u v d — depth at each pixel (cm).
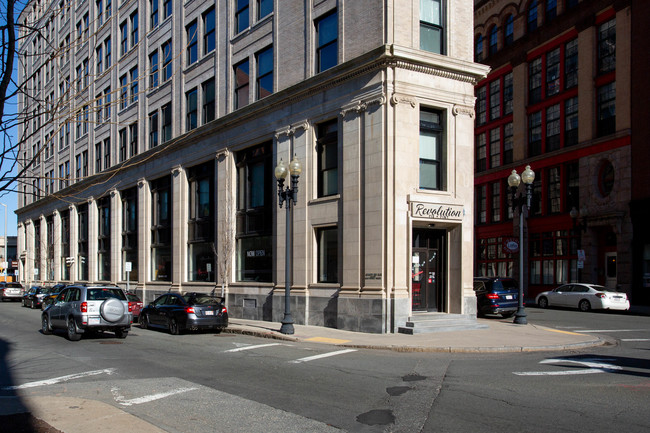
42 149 611
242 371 1181
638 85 3269
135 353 1490
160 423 764
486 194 4709
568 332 1828
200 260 2984
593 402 850
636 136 3275
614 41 3497
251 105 2492
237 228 2675
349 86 2012
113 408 822
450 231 2034
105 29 4006
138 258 3578
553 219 3962
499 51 4544
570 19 3828
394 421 765
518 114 4309
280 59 2408
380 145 1878
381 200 1862
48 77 2245
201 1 3036
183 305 2022
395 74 1886
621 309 2847
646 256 3198
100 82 4078
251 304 2483
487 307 2434
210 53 2920
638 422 738
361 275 1919
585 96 3672
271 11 2539
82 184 4431
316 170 2186
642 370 1130
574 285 3078
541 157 4072
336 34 2148
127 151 3772
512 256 4344
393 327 1812
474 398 890
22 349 1591
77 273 4684
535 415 780
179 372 1177
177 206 3156
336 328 1995
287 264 1881
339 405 861
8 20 550
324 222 2100
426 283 2030
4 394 959
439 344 1522
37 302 3838
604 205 3484
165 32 3369
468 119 2041
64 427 714
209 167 2947
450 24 2050
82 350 1562
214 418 789
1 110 550
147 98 3509
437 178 2008
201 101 3003
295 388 994
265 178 2511
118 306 1820
